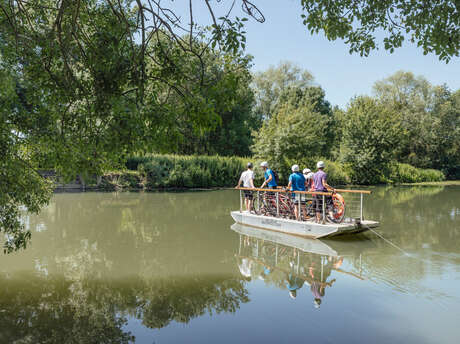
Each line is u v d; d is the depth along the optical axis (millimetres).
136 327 4344
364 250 8086
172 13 3932
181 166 25812
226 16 3617
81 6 4348
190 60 4043
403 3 7004
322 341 3977
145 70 3998
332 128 46000
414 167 42500
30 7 4602
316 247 8430
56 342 3988
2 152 4660
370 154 33750
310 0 7266
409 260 7199
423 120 44375
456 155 46594
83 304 5062
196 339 4035
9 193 5117
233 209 14898
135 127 3410
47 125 4695
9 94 4195
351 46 7930
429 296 5238
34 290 5598
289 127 28156
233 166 28641
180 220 12148
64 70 3971
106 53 3736
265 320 4543
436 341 3945
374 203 17000
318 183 9570
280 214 10742
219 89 3650
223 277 6285
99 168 4695
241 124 41656
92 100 3922
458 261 7113
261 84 54031
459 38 6574
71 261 7266
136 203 16656
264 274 6426
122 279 6168
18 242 5375
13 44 4250
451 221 11820
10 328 4309
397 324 4375
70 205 15672
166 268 6809
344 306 4934
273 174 10891
